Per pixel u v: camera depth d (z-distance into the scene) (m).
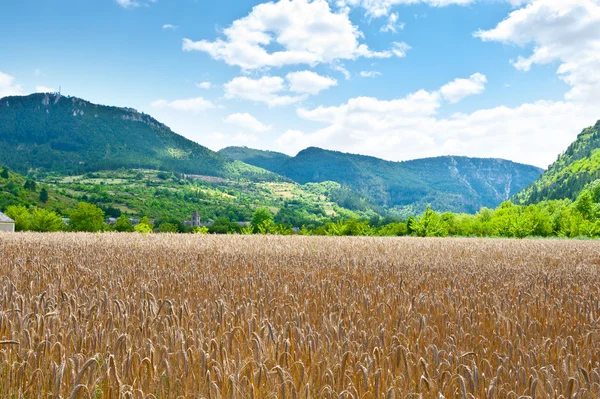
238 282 12.12
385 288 11.79
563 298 11.14
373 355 6.15
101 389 5.52
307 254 21.66
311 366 5.86
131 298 9.23
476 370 5.42
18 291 10.40
